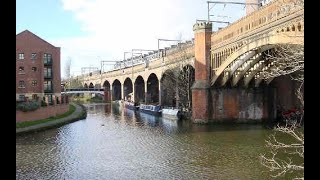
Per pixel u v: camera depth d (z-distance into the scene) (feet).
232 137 126.93
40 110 177.68
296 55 39.73
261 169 80.33
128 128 163.84
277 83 171.73
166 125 172.24
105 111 288.30
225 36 147.84
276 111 171.53
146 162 91.56
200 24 168.66
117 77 409.08
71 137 136.15
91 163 91.35
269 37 106.11
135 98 348.38
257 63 143.74
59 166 88.28
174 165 87.25
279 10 101.24
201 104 170.19
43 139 130.93
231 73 150.10
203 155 97.71
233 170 80.23
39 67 237.45
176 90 220.64
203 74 169.58
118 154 102.53
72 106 303.68
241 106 170.30
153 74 290.97
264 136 126.93
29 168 86.17
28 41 235.61
